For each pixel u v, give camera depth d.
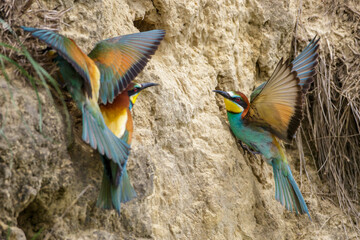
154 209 7.61
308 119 12.00
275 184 10.27
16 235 5.28
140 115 7.98
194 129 9.13
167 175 8.09
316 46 9.80
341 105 12.05
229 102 9.70
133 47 6.71
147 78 8.28
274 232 9.99
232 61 10.25
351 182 12.18
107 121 6.48
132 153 6.80
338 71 12.26
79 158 6.13
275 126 9.77
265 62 11.07
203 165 8.93
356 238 11.62
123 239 6.55
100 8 7.43
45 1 6.81
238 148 10.16
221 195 8.89
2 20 5.76
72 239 5.97
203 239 8.43
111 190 5.84
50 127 5.78
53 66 6.01
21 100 5.59
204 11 9.94
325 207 11.65
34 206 5.78
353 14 12.74
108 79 6.34
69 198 5.96
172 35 9.21
